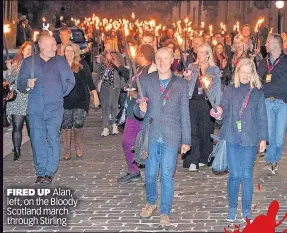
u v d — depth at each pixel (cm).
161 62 859
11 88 1241
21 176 1144
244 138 871
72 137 1473
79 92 1266
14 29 3600
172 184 862
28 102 1094
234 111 875
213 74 1153
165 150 857
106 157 1316
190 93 1177
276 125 1153
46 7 6331
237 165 880
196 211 931
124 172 1179
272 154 1156
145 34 1236
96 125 1759
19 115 1256
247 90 877
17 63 1229
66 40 1285
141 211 928
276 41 1138
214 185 1079
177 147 861
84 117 1292
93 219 895
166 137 855
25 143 1476
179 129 864
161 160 862
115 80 1555
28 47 1220
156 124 860
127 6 8862
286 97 1142
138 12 8888
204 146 1209
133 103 1067
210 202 977
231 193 885
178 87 862
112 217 904
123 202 978
